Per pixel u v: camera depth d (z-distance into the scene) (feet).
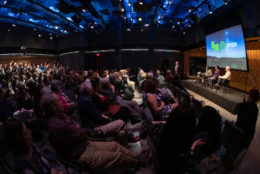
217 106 20.04
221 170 6.38
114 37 54.13
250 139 8.14
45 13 31.73
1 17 30.81
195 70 44.93
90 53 56.03
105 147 7.01
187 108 5.24
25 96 12.95
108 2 30.35
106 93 12.15
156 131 7.39
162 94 12.56
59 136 5.82
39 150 5.15
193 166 6.43
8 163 4.37
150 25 50.62
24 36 48.47
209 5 27.86
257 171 7.90
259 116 15.60
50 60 60.70
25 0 24.53
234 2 23.91
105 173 7.43
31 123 9.23
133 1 32.30
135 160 7.39
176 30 49.01
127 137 9.84
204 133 6.59
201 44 40.50
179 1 30.76
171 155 5.61
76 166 5.99
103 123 8.96
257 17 21.40
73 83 21.53
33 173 4.45
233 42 26.32
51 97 5.95
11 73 36.78
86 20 41.16
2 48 42.80
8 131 4.44
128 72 36.22
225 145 6.73
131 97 17.35
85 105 8.66
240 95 19.86
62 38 60.13
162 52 54.03
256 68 25.85
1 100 11.69
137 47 53.98
